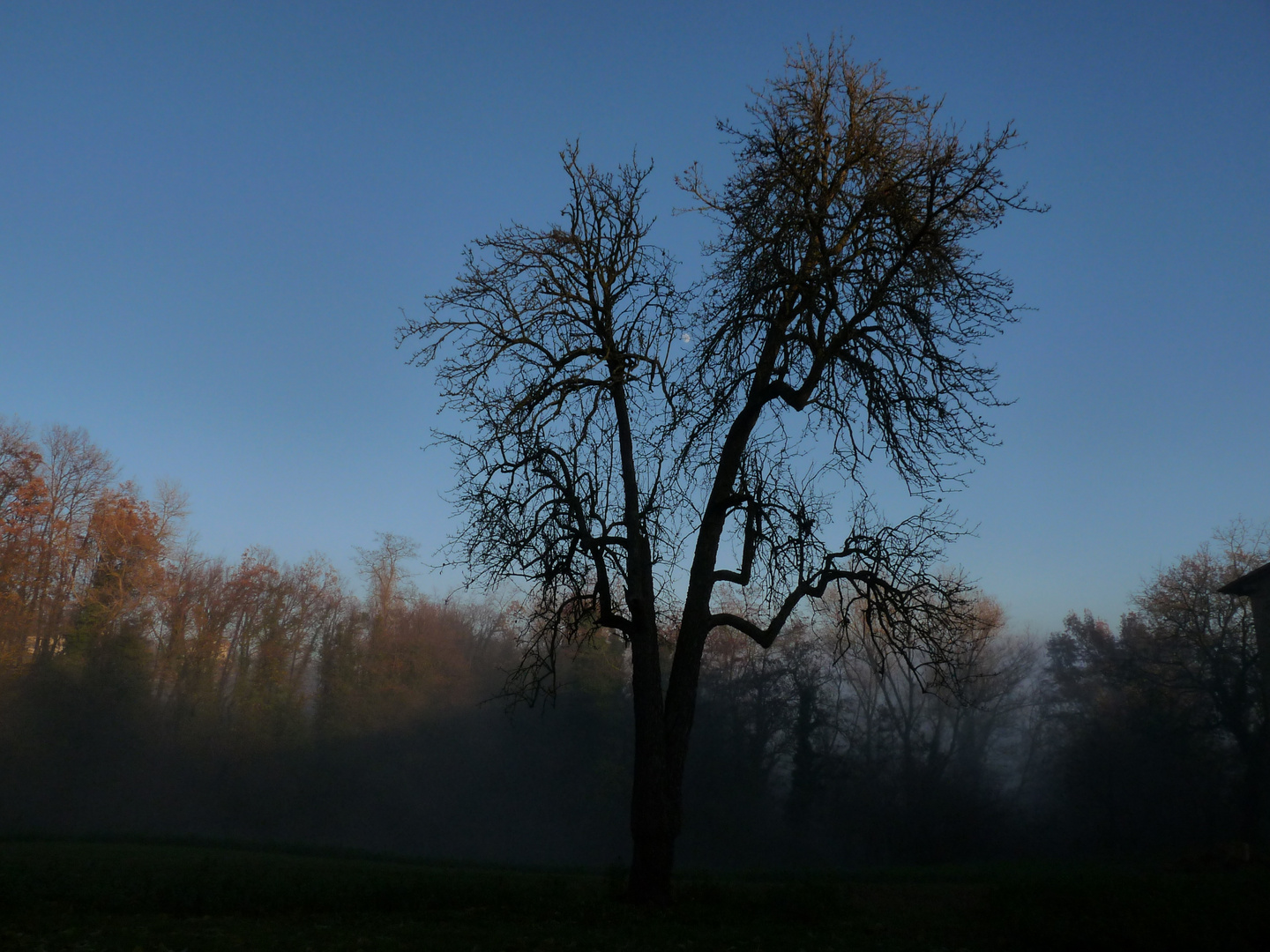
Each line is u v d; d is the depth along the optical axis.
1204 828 42.88
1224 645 41.34
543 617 16.06
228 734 55.03
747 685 53.50
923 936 12.57
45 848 22.34
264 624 58.22
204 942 10.79
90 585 53.19
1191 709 42.34
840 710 57.12
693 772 53.28
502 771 55.62
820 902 14.05
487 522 15.63
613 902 14.45
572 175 17.44
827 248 16.33
